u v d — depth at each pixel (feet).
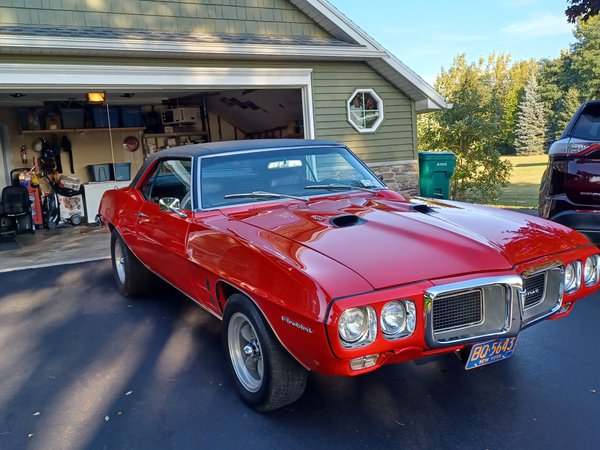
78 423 9.33
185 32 27.20
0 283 19.74
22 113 37.04
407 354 7.73
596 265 9.73
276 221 10.23
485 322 8.14
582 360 11.14
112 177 39.81
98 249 26.25
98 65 24.41
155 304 16.20
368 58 30.50
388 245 8.49
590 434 8.35
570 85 155.33
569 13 31.17
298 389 8.89
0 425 9.36
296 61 29.45
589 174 15.28
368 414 9.24
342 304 7.08
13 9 23.30
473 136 44.16
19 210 32.73
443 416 9.10
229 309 9.61
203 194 11.71
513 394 9.77
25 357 12.49
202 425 9.09
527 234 9.46
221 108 44.01
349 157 14.03
